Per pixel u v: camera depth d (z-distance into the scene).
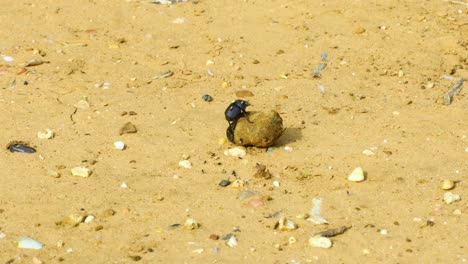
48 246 10.08
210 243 10.14
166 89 15.16
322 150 12.72
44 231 10.41
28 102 14.40
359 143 12.98
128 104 14.46
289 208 11.03
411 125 13.66
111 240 10.23
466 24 18.31
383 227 10.55
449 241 10.21
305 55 16.78
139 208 11.00
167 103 14.53
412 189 11.54
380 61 16.55
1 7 18.77
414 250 10.02
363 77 15.81
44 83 15.25
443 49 17.17
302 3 19.19
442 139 13.10
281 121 12.64
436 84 15.49
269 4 19.19
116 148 12.75
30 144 12.81
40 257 9.84
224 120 13.84
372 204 11.14
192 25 18.12
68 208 10.97
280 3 19.23
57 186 11.55
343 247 10.08
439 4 19.41
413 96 14.93
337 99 14.80
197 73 15.91
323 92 15.09
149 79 15.59
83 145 12.86
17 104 14.28
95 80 15.51
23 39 17.30
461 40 17.48
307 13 18.70
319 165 12.24
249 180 11.80
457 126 13.61
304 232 10.41
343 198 11.30
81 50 16.88
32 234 10.34
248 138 12.52
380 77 15.84
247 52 16.89
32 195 11.29
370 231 10.45
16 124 13.51
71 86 15.15
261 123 12.47
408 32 17.84
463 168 12.10
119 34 17.67
